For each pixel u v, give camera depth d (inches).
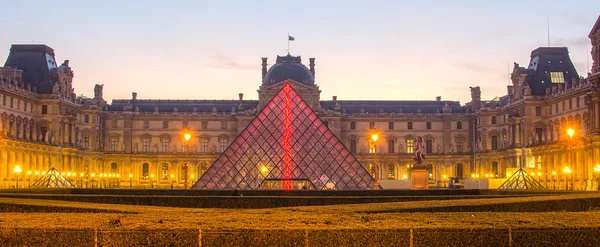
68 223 1428.4
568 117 7180.1
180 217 1588.3
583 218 1572.3
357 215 1659.7
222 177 4958.2
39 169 7485.2
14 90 7155.5
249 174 4980.3
